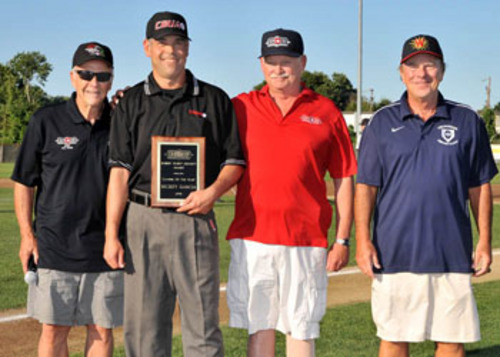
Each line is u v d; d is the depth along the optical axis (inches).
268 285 150.1
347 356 190.7
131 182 141.5
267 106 148.9
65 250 152.8
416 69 141.9
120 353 197.0
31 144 153.6
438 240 142.6
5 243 406.0
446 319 144.7
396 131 144.1
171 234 139.0
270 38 146.7
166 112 138.3
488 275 317.7
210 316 142.9
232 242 152.8
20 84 4168.3
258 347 152.7
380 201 147.6
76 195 152.3
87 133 152.8
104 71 151.6
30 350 204.1
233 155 142.0
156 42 135.9
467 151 143.3
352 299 268.5
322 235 151.1
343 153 153.0
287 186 145.9
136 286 141.8
